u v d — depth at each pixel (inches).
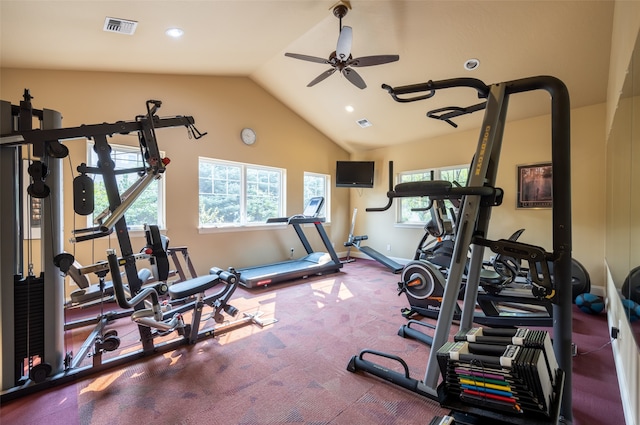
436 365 64.3
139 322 80.1
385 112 189.2
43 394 70.1
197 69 156.9
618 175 84.2
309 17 119.9
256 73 184.1
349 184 234.2
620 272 78.2
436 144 206.4
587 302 121.6
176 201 158.7
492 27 115.9
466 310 63.8
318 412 64.9
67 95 127.1
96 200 136.2
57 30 92.9
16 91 117.1
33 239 114.8
